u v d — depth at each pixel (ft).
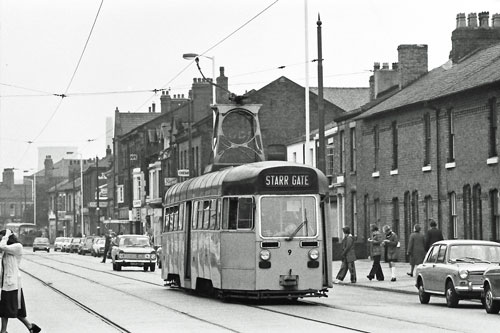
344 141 223.71
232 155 293.02
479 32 196.24
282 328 72.43
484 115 155.84
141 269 217.77
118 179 476.54
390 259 140.87
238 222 99.04
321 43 143.43
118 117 492.95
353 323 76.48
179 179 336.29
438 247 101.04
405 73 212.23
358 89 323.78
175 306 98.48
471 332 68.23
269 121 294.87
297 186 98.48
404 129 189.06
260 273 96.78
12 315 68.85
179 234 122.62
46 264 250.98
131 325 77.92
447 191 169.99
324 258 99.09
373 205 205.67
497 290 85.20
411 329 70.85
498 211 151.84
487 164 154.61
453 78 177.06
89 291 127.75
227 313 88.17
